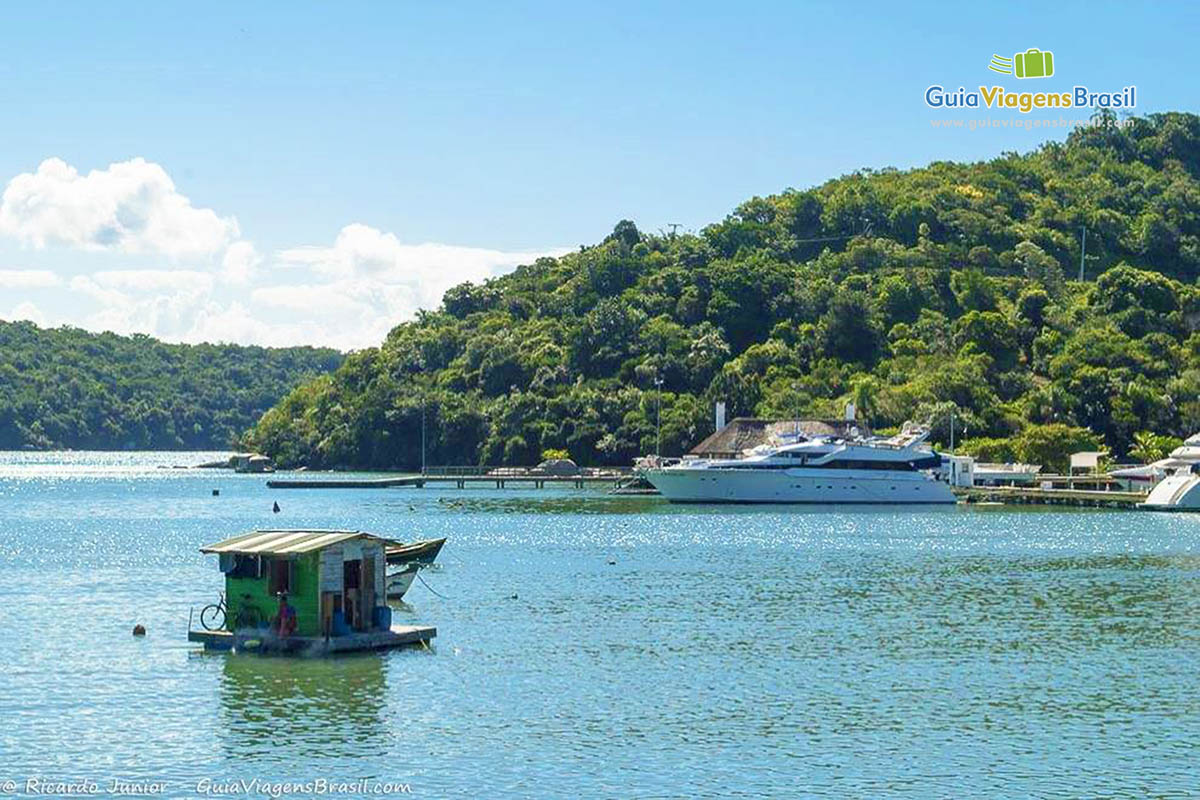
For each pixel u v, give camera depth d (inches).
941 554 4443.9
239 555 2516.0
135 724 2028.8
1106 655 2586.1
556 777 1796.3
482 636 2731.3
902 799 1713.8
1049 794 1732.3
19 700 2160.4
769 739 1973.4
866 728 2036.2
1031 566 4087.1
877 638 2753.4
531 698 2199.8
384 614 2588.6
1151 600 3321.9
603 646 2637.8
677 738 1975.9
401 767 1834.4
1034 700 2214.6
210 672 2347.4
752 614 3063.5
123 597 3292.3
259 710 2106.3
